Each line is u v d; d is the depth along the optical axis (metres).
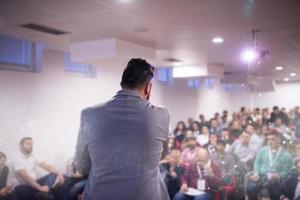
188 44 4.95
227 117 7.32
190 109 9.05
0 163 4.13
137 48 4.87
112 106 0.91
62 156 5.24
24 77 4.83
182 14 3.33
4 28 3.98
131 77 0.95
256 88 10.02
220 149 4.21
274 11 3.24
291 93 10.14
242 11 3.24
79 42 4.76
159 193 0.93
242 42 4.84
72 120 5.51
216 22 3.68
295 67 7.58
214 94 10.24
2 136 4.46
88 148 0.91
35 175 4.41
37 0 2.86
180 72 7.62
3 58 4.77
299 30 4.10
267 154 3.92
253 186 3.78
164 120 0.95
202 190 3.80
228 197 3.79
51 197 4.14
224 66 7.77
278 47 5.26
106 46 4.53
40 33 4.21
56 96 5.28
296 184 3.63
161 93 7.90
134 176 0.87
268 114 6.84
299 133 4.32
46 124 5.08
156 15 3.37
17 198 4.03
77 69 5.86
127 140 0.88
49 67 5.20
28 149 4.41
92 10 3.18
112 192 0.87
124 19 3.52
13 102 4.67
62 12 3.25
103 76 6.16
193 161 4.06
